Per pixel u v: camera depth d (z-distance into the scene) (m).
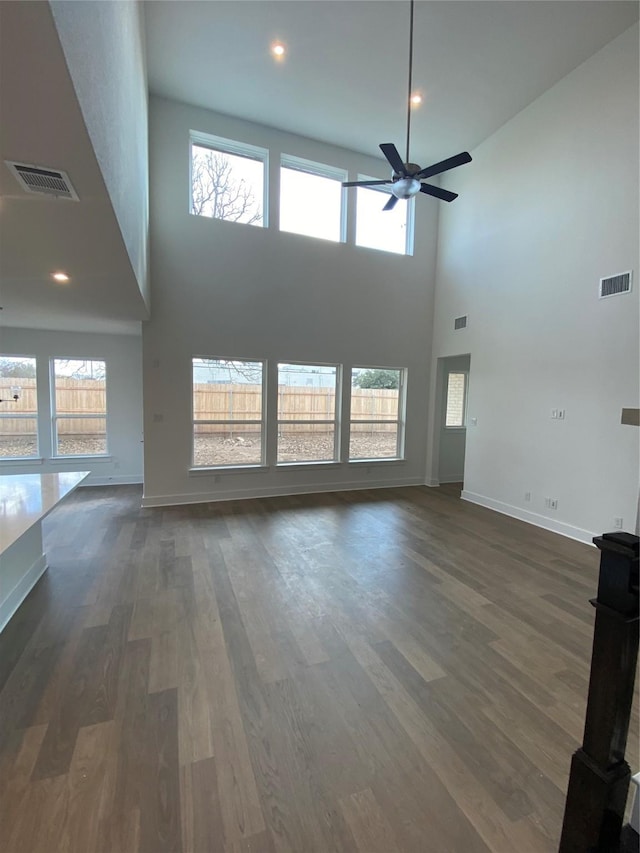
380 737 1.71
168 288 5.02
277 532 4.27
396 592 3.01
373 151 5.84
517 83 4.45
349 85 4.53
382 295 6.29
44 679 2.02
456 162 3.37
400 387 6.68
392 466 6.60
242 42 3.96
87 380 6.17
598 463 4.04
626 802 1.21
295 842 1.29
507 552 3.85
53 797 1.41
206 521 4.59
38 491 2.79
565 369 4.38
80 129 1.39
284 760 1.59
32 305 4.19
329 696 1.94
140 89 3.46
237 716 1.80
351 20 3.67
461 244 5.98
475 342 5.69
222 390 5.50
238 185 5.41
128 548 3.76
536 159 4.71
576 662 2.24
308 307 5.79
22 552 2.82
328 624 2.56
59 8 1.02
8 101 1.24
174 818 1.36
